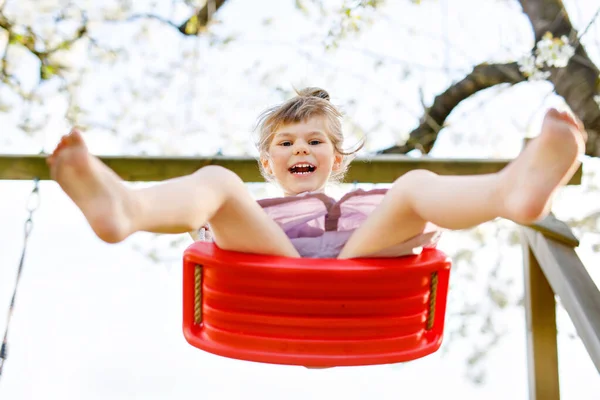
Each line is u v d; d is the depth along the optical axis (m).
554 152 1.07
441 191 1.29
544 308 2.60
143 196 1.18
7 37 3.96
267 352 1.53
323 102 2.11
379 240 1.48
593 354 2.07
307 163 1.98
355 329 1.53
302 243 1.74
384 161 2.50
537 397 2.55
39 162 2.36
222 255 1.47
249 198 1.45
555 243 2.46
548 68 3.64
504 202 1.15
